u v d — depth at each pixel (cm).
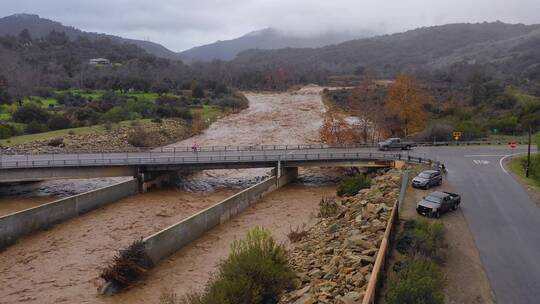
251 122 11050
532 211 3303
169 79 17300
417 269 2030
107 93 12625
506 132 8169
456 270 2355
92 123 9038
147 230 3838
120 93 13662
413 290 1811
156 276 2920
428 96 12012
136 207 4531
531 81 16488
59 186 5497
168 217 4219
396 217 2995
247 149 6122
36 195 5088
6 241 3419
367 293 1825
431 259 2378
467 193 3784
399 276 2031
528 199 3609
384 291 2045
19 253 3312
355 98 10119
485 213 3250
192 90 14450
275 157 5412
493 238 2778
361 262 2342
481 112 10388
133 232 3781
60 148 6981
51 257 3244
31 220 3681
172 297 2438
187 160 5300
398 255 2453
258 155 5506
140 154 5756
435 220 3075
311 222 3906
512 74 19825
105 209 4441
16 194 5116
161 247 3166
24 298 2653
